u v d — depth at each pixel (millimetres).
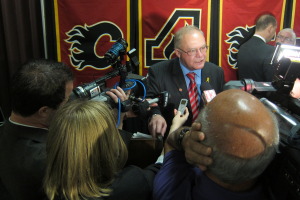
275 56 981
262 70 2402
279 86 885
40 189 951
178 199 710
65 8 2738
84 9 2736
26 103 968
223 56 2859
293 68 834
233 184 623
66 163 762
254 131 552
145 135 1381
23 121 1012
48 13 2789
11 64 2857
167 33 2789
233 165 566
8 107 2988
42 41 2852
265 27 2420
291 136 641
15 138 988
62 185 774
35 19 2768
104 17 2758
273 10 2729
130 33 2795
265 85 1007
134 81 1503
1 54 2857
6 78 2938
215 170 602
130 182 839
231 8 2734
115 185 819
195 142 623
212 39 2834
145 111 1407
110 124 822
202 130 611
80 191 772
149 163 1337
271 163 649
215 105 608
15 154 963
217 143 575
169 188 738
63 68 1058
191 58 1655
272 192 646
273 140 569
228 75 2908
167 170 794
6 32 2777
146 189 863
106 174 826
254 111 569
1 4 2711
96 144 781
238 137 553
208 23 2756
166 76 1797
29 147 970
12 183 971
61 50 2838
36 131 1007
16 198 993
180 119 1311
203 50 1663
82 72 2893
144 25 2781
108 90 1347
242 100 586
